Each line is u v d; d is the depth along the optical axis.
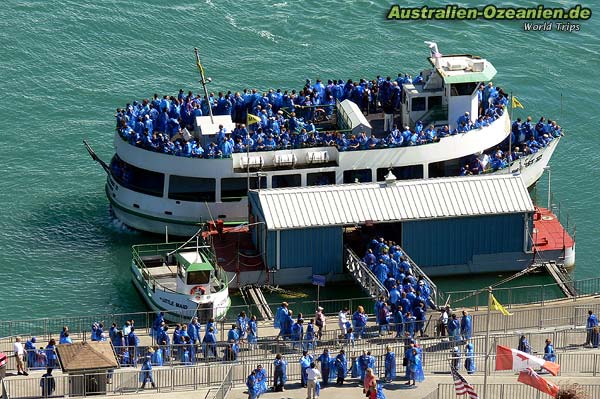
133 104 149.38
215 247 139.00
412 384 111.62
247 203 144.25
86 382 109.25
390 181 138.25
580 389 103.56
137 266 134.62
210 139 145.88
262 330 123.62
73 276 138.50
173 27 188.50
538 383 104.19
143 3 193.12
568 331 119.00
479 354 116.50
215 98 163.88
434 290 128.75
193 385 111.88
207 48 185.25
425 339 120.50
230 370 111.25
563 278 137.25
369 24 193.25
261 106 151.50
